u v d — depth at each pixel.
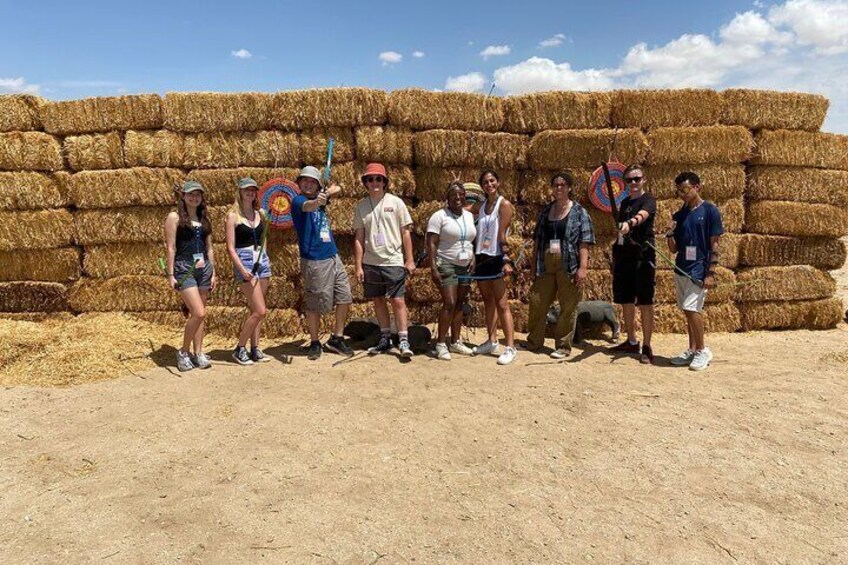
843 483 3.57
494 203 6.08
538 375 5.68
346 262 7.46
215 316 7.20
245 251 5.93
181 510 3.31
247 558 2.87
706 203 5.73
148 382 5.55
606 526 3.13
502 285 6.14
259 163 7.15
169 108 7.02
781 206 7.54
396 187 7.16
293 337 7.26
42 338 6.35
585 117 7.25
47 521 3.21
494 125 7.29
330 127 7.10
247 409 4.83
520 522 3.17
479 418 4.61
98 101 7.09
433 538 3.02
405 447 4.10
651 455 3.96
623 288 6.38
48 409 4.88
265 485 3.59
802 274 7.70
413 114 7.07
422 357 6.33
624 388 5.31
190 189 5.59
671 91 7.23
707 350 5.97
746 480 3.62
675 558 2.85
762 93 7.34
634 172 6.09
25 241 7.25
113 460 3.96
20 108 7.15
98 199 7.14
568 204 6.13
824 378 5.56
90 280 7.46
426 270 7.41
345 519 3.20
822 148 7.59
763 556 2.86
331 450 4.06
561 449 4.07
